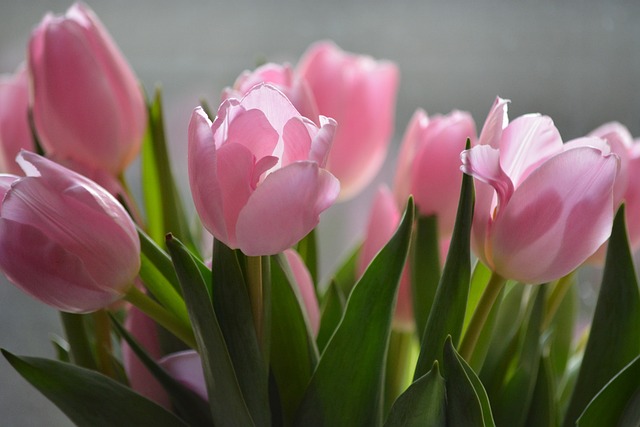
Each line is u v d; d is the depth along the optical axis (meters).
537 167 0.53
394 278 0.56
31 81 0.64
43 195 0.53
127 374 0.64
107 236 0.54
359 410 0.56
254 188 0.51
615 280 0.58
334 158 0.71
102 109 0.63
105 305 0.56
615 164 0.52
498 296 0.58
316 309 0.61
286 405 0.59
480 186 0.54
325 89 0.68
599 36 1.26
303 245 0.67
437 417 0.54
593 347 0.58
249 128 0.51
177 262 0.53
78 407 0.57
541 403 0.59
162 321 0.57
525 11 1.27
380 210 0.64
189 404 0.59
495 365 0.61
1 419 1.20
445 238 0.65
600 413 0.56
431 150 0.62
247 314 0.55
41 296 0.54
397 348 0.65
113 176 0.65
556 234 0.53
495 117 0.54
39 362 0.57
